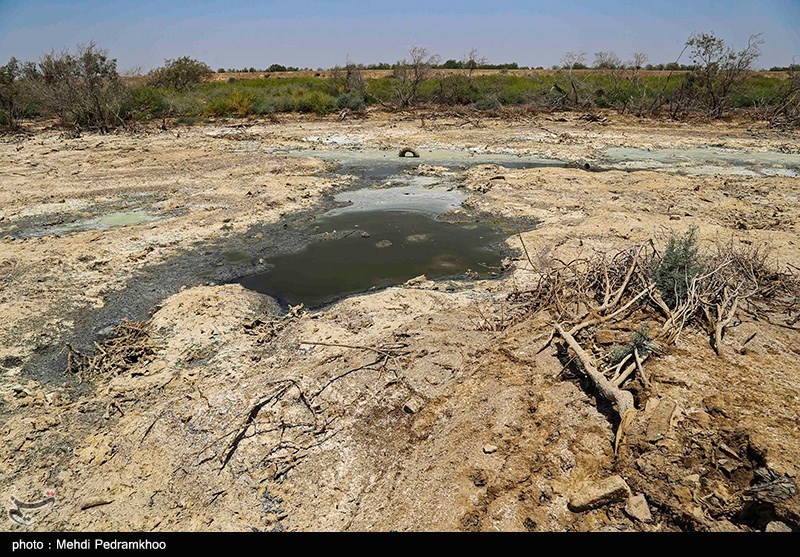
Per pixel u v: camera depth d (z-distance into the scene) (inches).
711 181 539.5
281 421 192.1
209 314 272.1
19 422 200.7
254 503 165.2
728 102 981.2
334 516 160.1
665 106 1022.4
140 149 713.0
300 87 1251.2
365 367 217.6
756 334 225.6
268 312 284.8
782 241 358.3
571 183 522.9
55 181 544.4
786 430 162.4
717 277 255.3
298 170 604.1
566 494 152.9
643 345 204.1
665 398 180.5
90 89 926.4
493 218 432.5
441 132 839.7
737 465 152.4
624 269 272.8
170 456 181.8
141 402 210.4
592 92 1074.1
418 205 470.9
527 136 800.9
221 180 550.6
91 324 272.5
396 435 187.2
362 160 675.4
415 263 347.3
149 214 446.6
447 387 206.1
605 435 171.2
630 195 483.5
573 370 205.5
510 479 158.6
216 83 1398.9
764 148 714.8
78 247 364.5
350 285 317.1
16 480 175.3
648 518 142.2
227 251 367.9
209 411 197.8
